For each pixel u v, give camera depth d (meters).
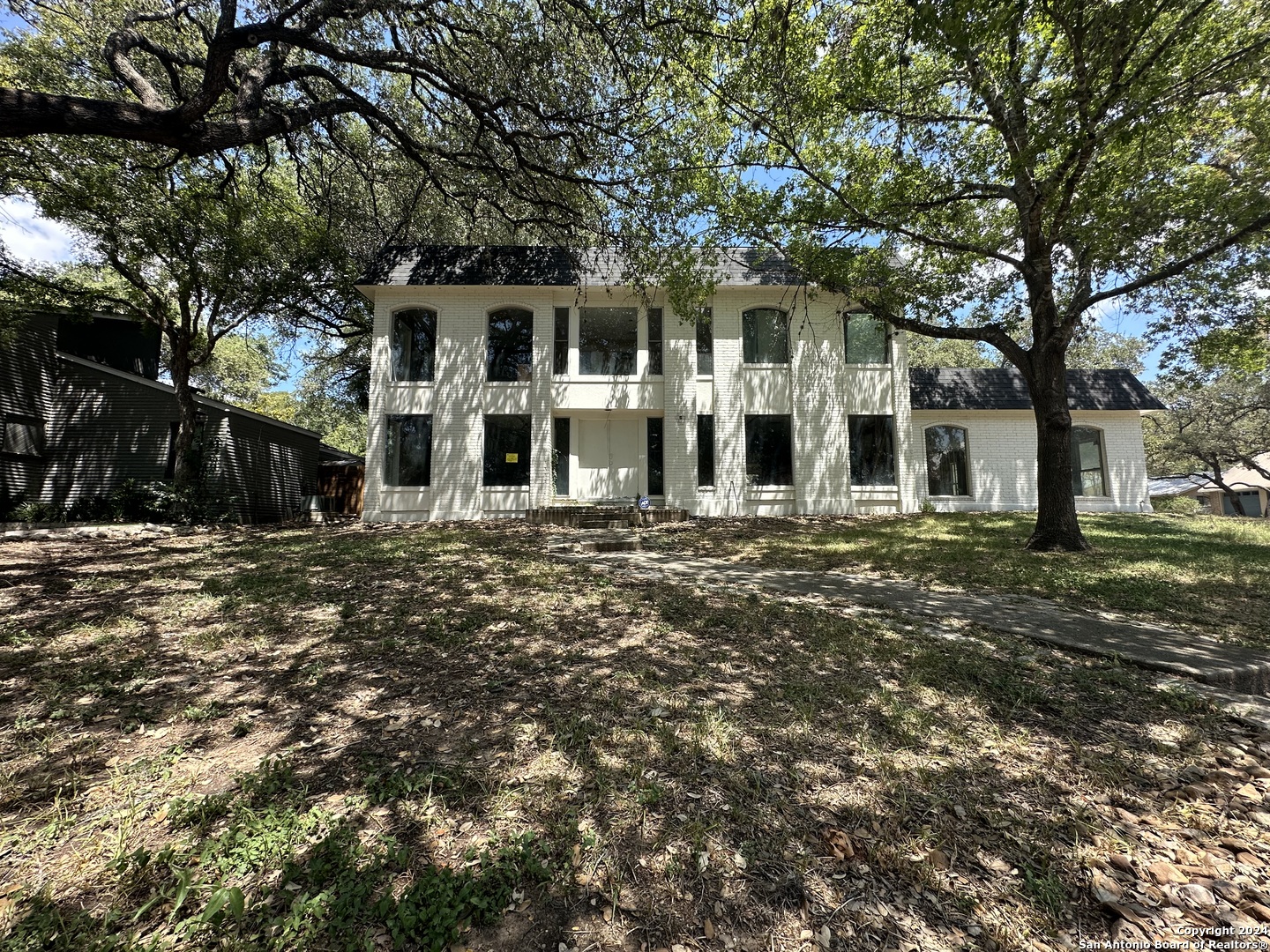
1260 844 2.40
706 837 2.32
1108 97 6.20
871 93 8.45
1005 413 16.88
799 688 3.77
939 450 16.83
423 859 2.18
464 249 15.34
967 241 10.25
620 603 5.81
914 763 2.93
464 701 3.58
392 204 16.38
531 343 15.18
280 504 18.28
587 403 15.23
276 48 6.95
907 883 2.12
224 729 3.24
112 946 1.77
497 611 5.45
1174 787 2.81
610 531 11.88
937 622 5.41
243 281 14.41
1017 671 4.19
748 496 15.23
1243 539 10.34
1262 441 28.56
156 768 2.83
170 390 15.63
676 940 1.87
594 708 3.48
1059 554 8.79
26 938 1.80
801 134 9.60
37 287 13.43
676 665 4.20
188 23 9.84
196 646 4.46
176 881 2.05
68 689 3.69
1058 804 2.65
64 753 2.96
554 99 9.08
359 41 9.24
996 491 16.67
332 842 2.20
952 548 9.35
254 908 1.93
